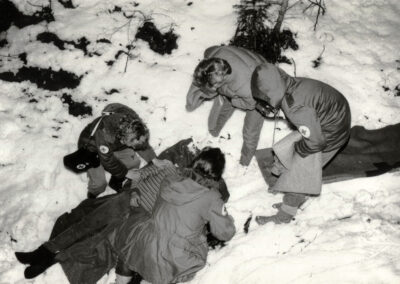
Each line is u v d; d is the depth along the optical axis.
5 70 5.42
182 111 4.89
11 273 4.16
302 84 3.51
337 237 4.05
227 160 4.64
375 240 3.98
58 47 5.40
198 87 3.76
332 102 3.51
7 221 4.47
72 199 4.59
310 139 3.46
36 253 4.11
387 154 4.54
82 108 5.06
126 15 5.45
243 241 4.14
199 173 3.44
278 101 3.43
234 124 4.79
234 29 5.19
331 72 4.95
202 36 5.23
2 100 5.21
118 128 3.53
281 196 4.40
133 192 3.96
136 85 5.07
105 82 5.14
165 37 5.26
